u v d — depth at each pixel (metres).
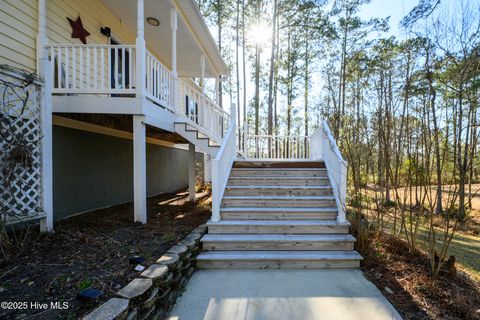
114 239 3.34
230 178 4.75
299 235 3.61
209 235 3.60
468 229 6.58
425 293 2.56
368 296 2.54
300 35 14.98
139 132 4.32
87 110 4.29
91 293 1.92
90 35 5.61
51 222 3.46
